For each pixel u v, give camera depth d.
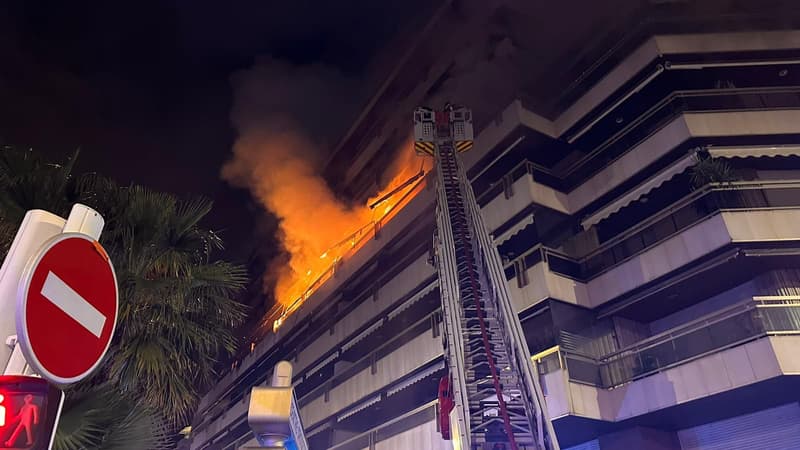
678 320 19.56
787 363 13.84
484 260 15.38
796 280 16.94
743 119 19.61
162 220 8.02
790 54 21.08
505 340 13.06
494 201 24.09
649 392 16.50
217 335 8.49
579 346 19.17
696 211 18.14
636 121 21.98
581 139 24.09
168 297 7.64
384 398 26.28
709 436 17.25
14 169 7.17
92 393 6.08
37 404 1.82
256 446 2.92
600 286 20.19
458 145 23.45
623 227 21.38
